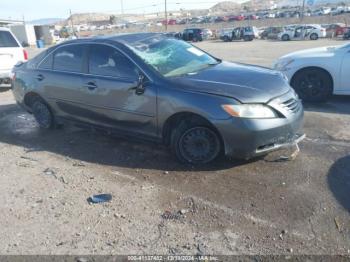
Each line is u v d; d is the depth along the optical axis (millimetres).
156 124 4965
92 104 5621
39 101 6629
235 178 4473
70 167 5109
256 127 4336
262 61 16391
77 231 3627
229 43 38062
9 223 3832
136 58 5129
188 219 3717
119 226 3668
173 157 5184
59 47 6141
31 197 4344
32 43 53844
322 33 38781
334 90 7586
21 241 3527
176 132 4844
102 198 4195
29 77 6539
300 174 4477
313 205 3826
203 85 4660
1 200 4316
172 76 4984
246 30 43000
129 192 4309
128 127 5316
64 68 6023
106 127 5625
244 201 3971
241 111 4340
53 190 4477
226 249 3268
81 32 84188
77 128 6789
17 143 6234
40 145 6059
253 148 4430
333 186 4172
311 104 7633
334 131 5914
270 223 3578
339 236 3346
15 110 8477
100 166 5074
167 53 5473
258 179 4410
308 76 7699
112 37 5672
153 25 88250
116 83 5219
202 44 38531
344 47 7527
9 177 4922
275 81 4879
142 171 4832
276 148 4609
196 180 4488
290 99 4703
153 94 4855
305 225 3520
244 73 5082
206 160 4809
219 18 84625
